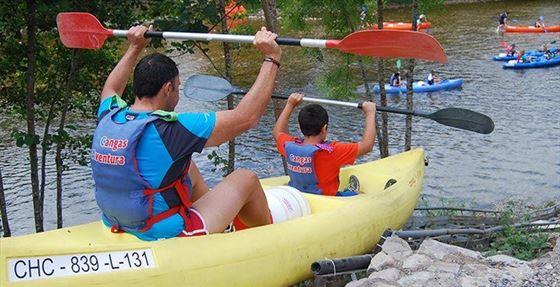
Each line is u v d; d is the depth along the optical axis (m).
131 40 4.41
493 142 14.47
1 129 15.43
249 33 8.66
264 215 4.29
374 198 5.11
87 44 4.87
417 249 4.68
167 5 7.73
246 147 14.66
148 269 3.59
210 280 3.79
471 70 21.73
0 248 3.26
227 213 3.93
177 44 7.82
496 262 4.28
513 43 25.97
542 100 17.77
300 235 4.36
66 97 7.98
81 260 3.46
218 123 3.56
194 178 4.26
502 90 19.03
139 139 3.50
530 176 12.45
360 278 4.57
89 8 7.09
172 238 3.71
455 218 6.06
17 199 11.86
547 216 6.88
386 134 9.79
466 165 13.16
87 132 14.84
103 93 4.08
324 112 5.25
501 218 6.11
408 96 9.37
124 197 3.58
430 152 14.00
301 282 4.50
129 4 7.67
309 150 5.13
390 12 34.78
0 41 7.62
